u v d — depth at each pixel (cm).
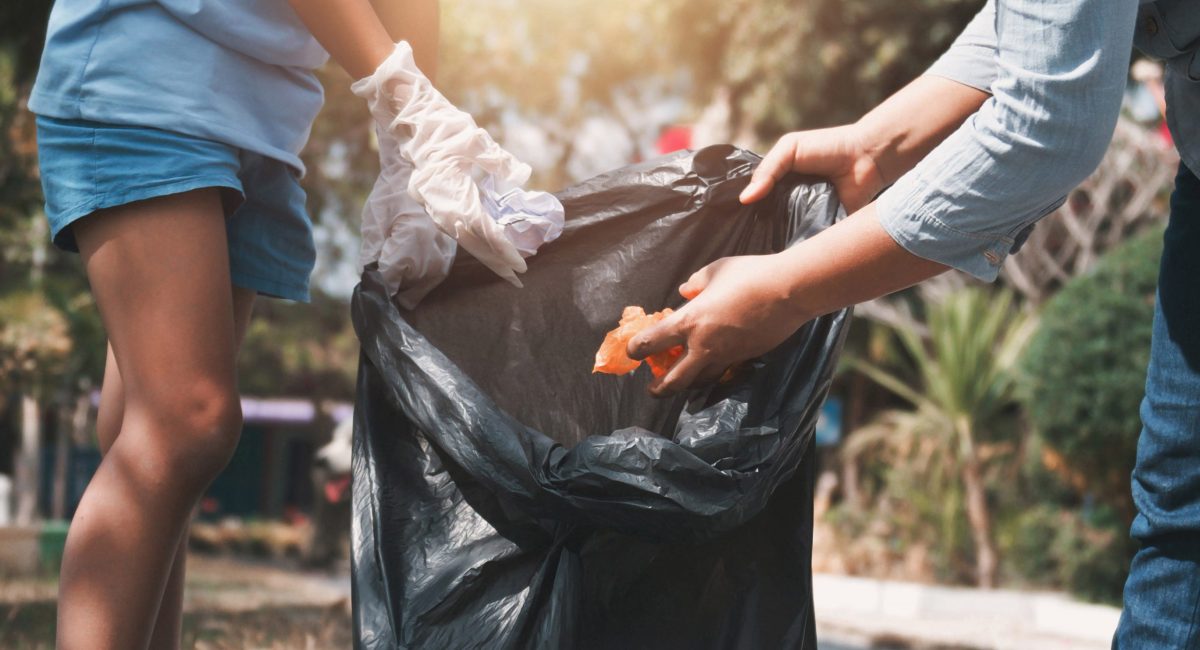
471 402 175
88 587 186
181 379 188
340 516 1127
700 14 1471
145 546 187
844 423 1538
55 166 198
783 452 171
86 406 2409
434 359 180
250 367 2527
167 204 192
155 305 189
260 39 203
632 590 174
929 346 1422
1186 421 183
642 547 172
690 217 206
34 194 762
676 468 163
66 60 197
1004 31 157
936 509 1102
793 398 175
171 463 188
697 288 177
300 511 3275
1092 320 812
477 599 176
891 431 1187
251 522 2303
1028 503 1122
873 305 1260
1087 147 153
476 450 172
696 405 178
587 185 208
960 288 1330
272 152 207
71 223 196
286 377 2694
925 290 1348
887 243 162
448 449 175
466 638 173
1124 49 151
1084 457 823
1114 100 152
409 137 195
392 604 176
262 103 207
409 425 190
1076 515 1016
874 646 691
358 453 189
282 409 3019
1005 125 155
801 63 1412
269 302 2273
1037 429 851
